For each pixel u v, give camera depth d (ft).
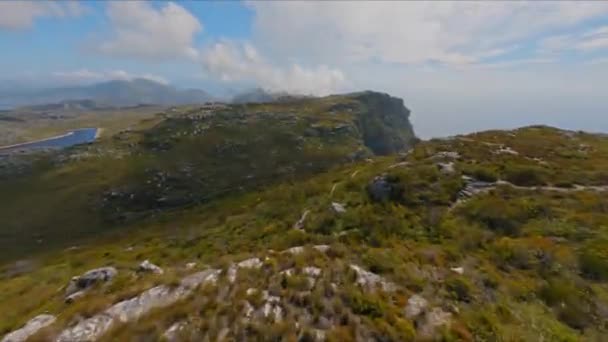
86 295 70.59
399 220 117.70
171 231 263.08
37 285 118.52
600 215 96.84
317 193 196.75
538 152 179.93
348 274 61.82
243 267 65.77
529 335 47.57
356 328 46.42
